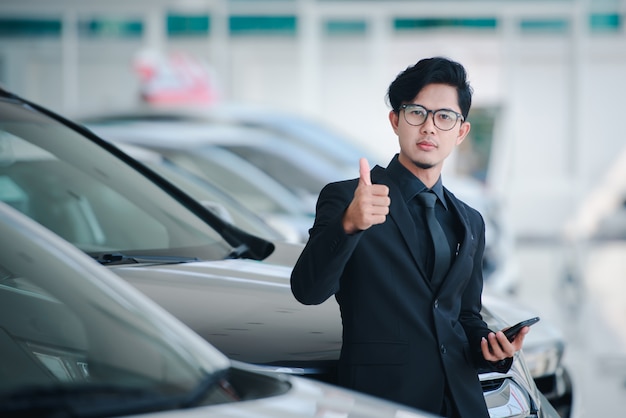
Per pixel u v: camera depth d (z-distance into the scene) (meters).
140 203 6.48
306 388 3.71
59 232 6.52
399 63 26.50
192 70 21.20
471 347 4.81
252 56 26.52
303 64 26.52
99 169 6.58
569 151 26.42
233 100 26.44
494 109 22.36
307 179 15.72
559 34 26.31
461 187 15.68
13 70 25.70
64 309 4.02
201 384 3.52
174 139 14.80
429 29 26.38
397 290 4.65
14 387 3.27
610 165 26.47
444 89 4.68
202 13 26.22
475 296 4.95
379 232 4.67
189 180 8.05
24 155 6.54
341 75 26.61
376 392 4.62
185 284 5.56
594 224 26.48
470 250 4.80
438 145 4.70
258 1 26.39
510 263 15.38
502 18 26.28
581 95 26.38
